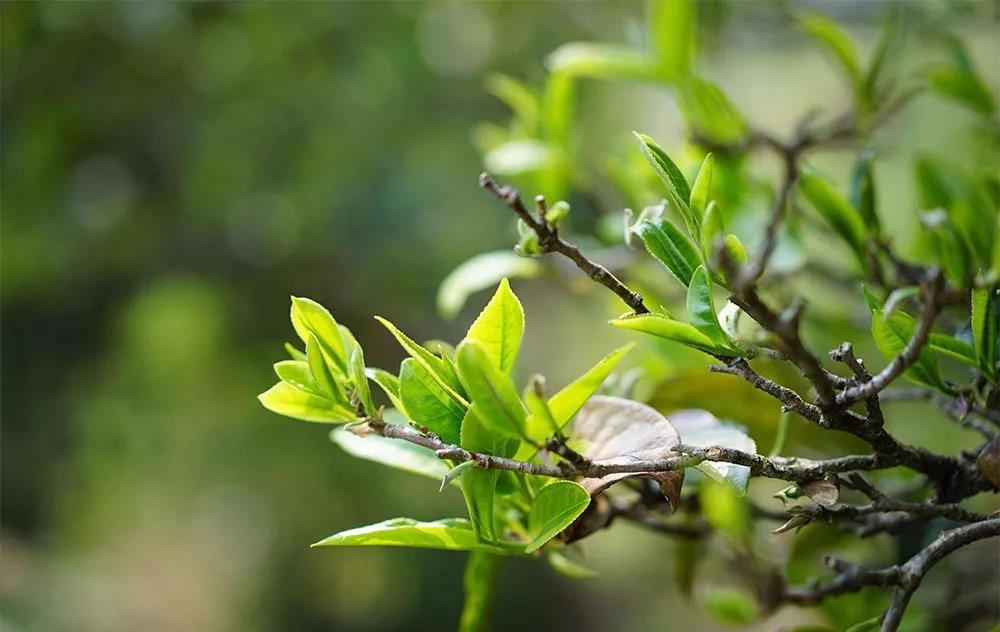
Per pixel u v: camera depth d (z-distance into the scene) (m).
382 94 1.91
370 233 2.11
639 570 2.53
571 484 0.50
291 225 2.04
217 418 2.41
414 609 2.53
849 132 0.69
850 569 0.52
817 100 1.77
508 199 0.50
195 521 2.54
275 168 1.95
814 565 0.65
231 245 2.22
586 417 0.53
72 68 1.57
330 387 0.52
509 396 0.49
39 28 1.41
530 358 2.41
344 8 1.73
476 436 0.51
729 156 0.68
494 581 0.59
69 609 2.21
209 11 1.51
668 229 0.51
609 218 0.74
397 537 0.52
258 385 2.36
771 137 0.68
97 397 2.38
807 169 0.66
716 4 0.88
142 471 2.44
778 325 0.47
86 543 2.44
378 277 2.14
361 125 1.92
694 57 0.71
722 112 0.68
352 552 2.57
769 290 0.67
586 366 2.36
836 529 0.63
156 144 1.90
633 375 0.62
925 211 0.66
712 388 0.59
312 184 1.96
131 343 2.34
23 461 2.39
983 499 0.80
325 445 2.40
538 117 0.77
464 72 2.01
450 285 0.69
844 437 0.60
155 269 2.25
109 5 1.46
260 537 2.58
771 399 0.59
